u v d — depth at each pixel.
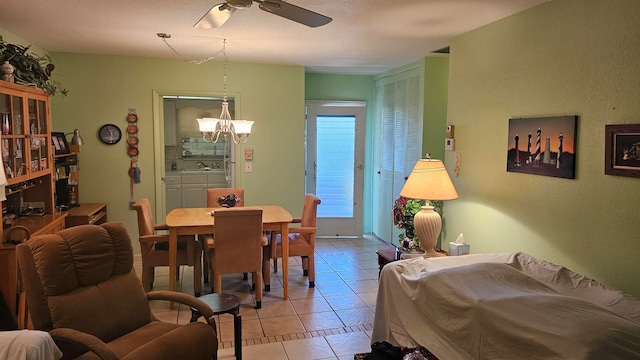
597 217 2.55
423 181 3.39
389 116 6.04
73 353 2.16
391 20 3.37
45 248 2.22
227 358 2.94
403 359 2.42
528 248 3.08
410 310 2.68
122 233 2.62
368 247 5.98
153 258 3.89
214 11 2.46
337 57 5.00
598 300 2.18
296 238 4.41
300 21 2.53
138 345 2.27
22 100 3.34
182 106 6.99
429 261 2.91
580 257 2.67
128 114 5.11
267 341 3.19
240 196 4.90
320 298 4.05
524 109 3.10
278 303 3.92
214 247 3.65
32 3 3.00
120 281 2.54
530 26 3.02
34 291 2.15
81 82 4.96
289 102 5.61
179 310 3.72
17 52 3.44
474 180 3.67
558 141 2.78
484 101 3.53
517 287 2.33
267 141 5.60
